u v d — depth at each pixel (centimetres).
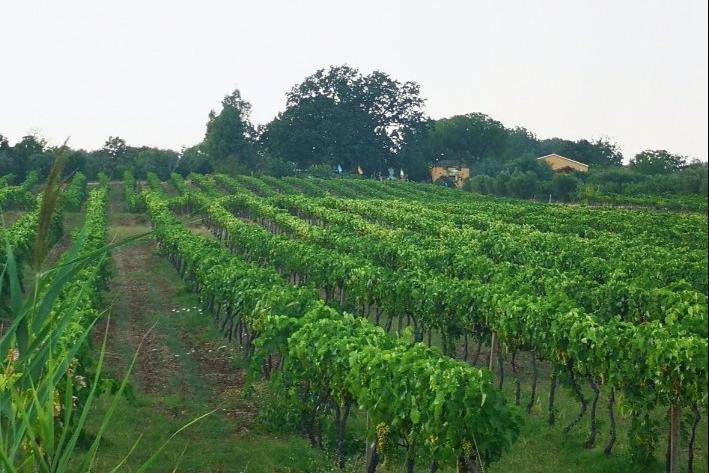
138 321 1973
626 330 1031
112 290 2475
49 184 320
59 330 361
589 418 1222
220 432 1121
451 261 2131
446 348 1477
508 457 1046
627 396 995
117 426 1118
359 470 995
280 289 1427
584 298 1562
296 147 9838
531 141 16762
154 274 2845
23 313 345
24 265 2470
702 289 1930
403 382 812
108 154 8744
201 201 4472
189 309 2116
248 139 10344
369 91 10094
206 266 2025
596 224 3950
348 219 3644
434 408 752
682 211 5503
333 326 1055
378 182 7719
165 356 1598
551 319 1160
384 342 984
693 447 1095
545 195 7262
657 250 2509
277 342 1144
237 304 1509
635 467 1006
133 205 5353
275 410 1132
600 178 7425
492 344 1429
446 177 9725
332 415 1145
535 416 1245
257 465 994
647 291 1492
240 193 5597
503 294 1330
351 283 1788
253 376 1173
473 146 12438
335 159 9888
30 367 354
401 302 1580
